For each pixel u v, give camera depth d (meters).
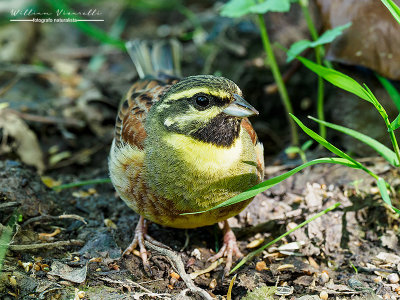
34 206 9.15
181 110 7.64
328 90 12.52
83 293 7.62
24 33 15.41
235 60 13.59
